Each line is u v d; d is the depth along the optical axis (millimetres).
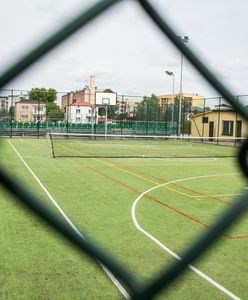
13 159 18078
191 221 7645
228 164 18125
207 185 12109
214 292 4387
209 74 1734
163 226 7230
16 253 5555
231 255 5641
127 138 39000
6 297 4172
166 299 4141
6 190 1488
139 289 1719
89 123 43188
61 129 39969
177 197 10094
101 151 23797
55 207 8609
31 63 1168
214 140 35875
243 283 4680
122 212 8273
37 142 30094
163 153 23547
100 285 4535
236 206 1846
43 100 36500
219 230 1816
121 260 5348
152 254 5648
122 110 38906
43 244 5965
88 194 10211
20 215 7688
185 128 39625
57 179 12578
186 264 1771
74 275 4805
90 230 6848
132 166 16625
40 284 4527
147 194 10406
